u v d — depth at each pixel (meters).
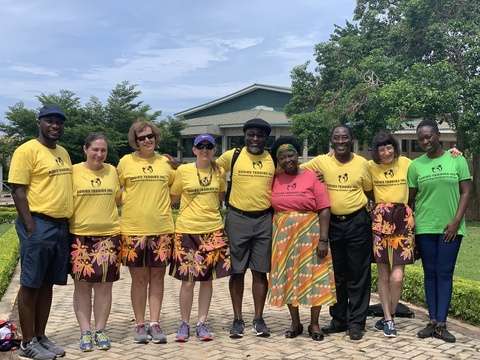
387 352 4.33
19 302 4.11
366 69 18.50
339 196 4.77
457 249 4.70
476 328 5.21
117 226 4.49
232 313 5.78
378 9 20.84
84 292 4.42
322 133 18.70
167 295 6.85
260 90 29.39
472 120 16.89
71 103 22.09
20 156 4.03
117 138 22.02
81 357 4.21
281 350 4.40
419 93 16.42
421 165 4.77
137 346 4.50
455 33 18.00
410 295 6.27
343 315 4.95
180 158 27.81
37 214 4.08
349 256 4.82
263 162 4.77
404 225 4.76
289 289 4.66
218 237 4.71
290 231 4.67
